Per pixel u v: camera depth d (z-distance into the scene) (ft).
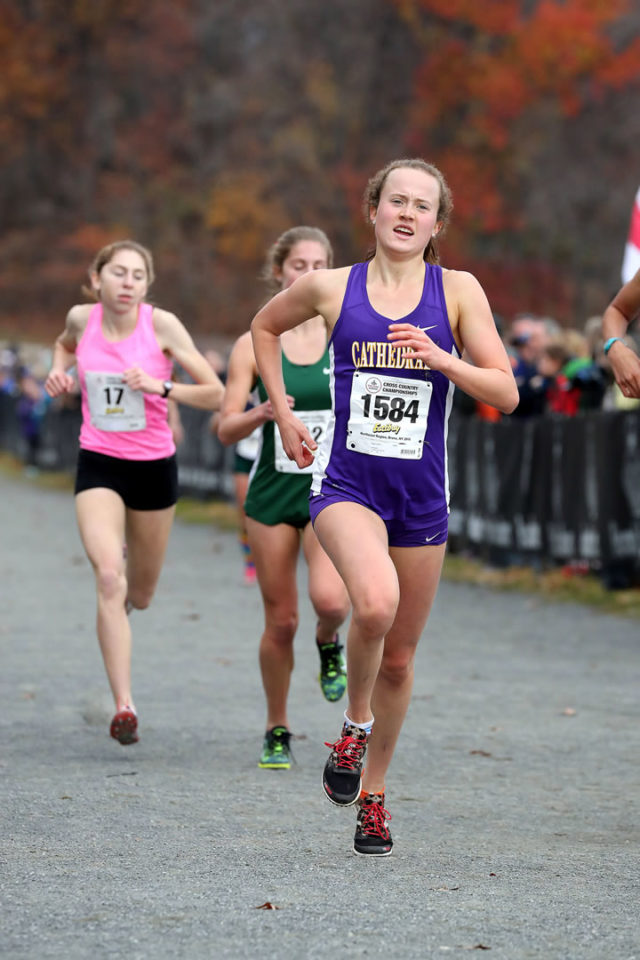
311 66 484.74
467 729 57.93
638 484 91.15
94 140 516.73
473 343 37.86
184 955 30.27
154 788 47.26
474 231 438.40
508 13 436.76
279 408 40.60
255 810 44.47
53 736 55.62
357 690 38.19
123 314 56.18
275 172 467.52
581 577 100.73
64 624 86.17
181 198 493.77
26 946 30.83
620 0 431.43
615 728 58.13
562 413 104.17
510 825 43.21
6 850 39.04
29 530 152.15
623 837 41.78
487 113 435.53
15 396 280.51
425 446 38.22
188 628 85.05
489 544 110.83
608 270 441.68
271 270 54.54
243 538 106.42
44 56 517.96
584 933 32.07
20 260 513.04
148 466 56.24
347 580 37.17
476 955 30.40
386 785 48.57
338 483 38.42
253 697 64.44
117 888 35.37
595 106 441.68
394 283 38.11
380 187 38.50
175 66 512.22
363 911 33.58
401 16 468.75
